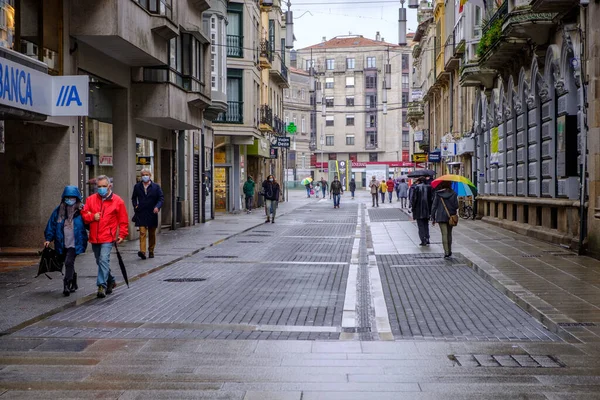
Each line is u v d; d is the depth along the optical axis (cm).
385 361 736
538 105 2169
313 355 763
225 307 1061
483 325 924
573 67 1742
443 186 1694
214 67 3244
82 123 1795
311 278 1375
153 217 1666
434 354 766
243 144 4338
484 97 3039
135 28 1852
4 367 715
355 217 3656
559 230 1931
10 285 1232
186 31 2416
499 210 2769
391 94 11119
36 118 1445
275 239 2297
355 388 636
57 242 1122
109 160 2102
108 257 1151
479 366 714
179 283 1306
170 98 2192
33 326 916
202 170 3130
